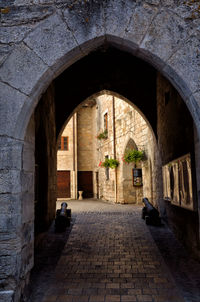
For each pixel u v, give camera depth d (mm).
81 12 2416
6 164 2229
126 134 11844
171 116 5133
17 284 2154
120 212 9023
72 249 4324
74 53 2447
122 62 7363
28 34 2402
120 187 12445
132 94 7758
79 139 18172
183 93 2428
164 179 5992
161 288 2758
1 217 2162
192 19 2359
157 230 5727
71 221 7211
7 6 2439
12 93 2338
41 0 2436
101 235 5359
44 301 2492
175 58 2328
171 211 5539
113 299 2527
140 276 3102
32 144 2664
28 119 2398
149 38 2365
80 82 7898
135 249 4266
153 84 7668
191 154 3564
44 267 3457
